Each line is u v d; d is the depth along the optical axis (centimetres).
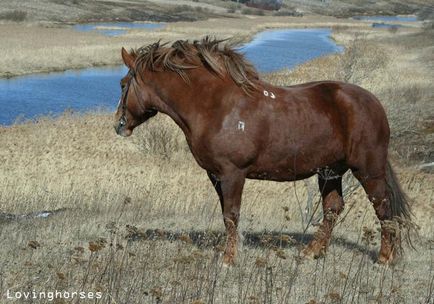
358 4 19712
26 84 4462
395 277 927
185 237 785
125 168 2172
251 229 1160
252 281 862
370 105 936
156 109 937
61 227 1171
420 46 7025
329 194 995
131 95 935
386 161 955
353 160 934
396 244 957
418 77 4300
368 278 892
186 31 8925
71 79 4788
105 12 10806
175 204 1524
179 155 2575
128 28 9169
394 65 5034
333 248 1052
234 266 902
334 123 923
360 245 1123
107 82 4725
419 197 1833
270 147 902
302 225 1232
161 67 912
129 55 940
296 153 911
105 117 3250
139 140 2616
